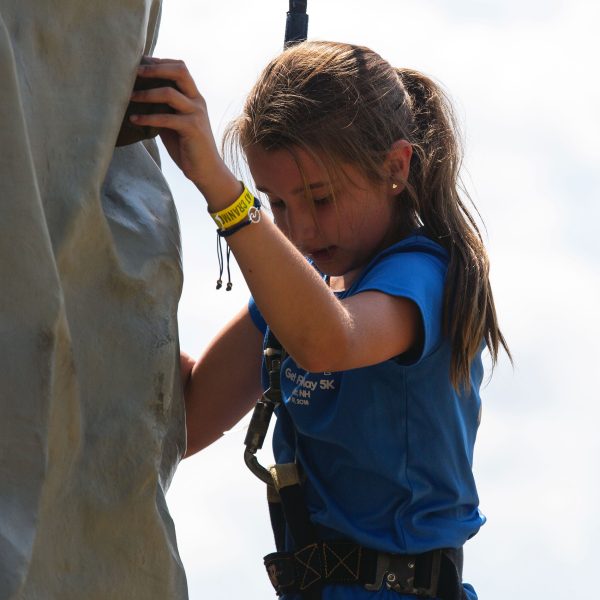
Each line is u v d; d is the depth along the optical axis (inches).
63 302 133.6
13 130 129.5
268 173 203.9
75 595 143.1
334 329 174.2
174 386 169.3
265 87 206.4
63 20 145.6
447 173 215.9
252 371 230.5
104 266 152.4
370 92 208.5
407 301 192.4
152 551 154.7
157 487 161.3
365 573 200.4
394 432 200.7
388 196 211.6
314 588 202.1
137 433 154.4
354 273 215.8
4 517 124.5
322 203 203.9
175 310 165.6
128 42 153.3
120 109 150.6
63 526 142.9
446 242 208.8
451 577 203.2
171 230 169.9
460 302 199.5
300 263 170.4
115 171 168.9
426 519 203.6
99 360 152.1
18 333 129.0
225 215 165.3
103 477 150.0
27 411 128.3
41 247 130.9
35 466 128.2
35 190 131.0
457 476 206.4
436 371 200.2
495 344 211.8
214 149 163.6
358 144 203.2
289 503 205.9
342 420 201.5
